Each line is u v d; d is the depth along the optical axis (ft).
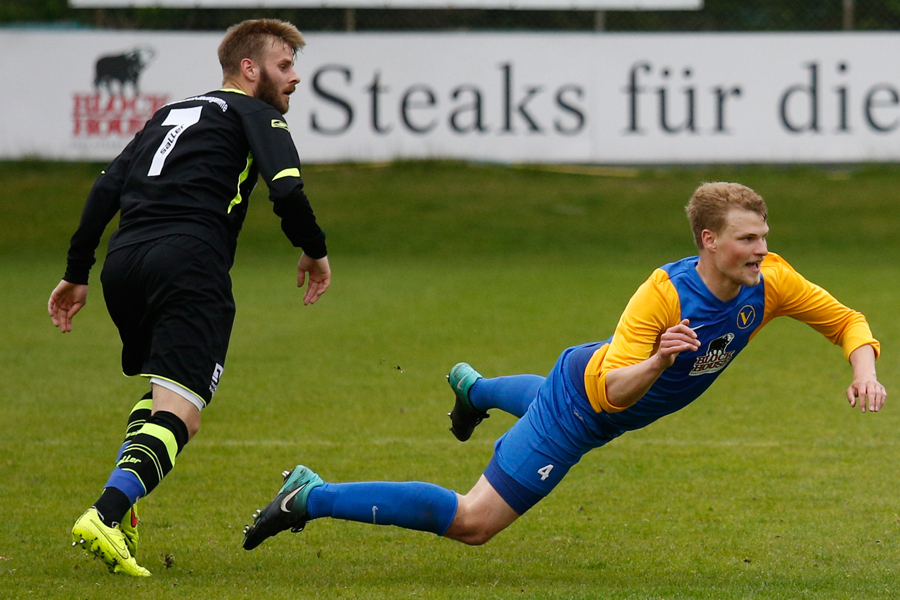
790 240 189.06
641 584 41.55
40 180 215.31
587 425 41.93
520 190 217.77
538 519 52.49
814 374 93.09
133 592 39.47
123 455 41.52
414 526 41.98
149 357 44.37
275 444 69.05
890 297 134.10
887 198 208.44
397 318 122.93
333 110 209.77
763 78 205.67
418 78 209.26
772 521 51.57
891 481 59.06
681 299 41.70
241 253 187.83
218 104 46.09
